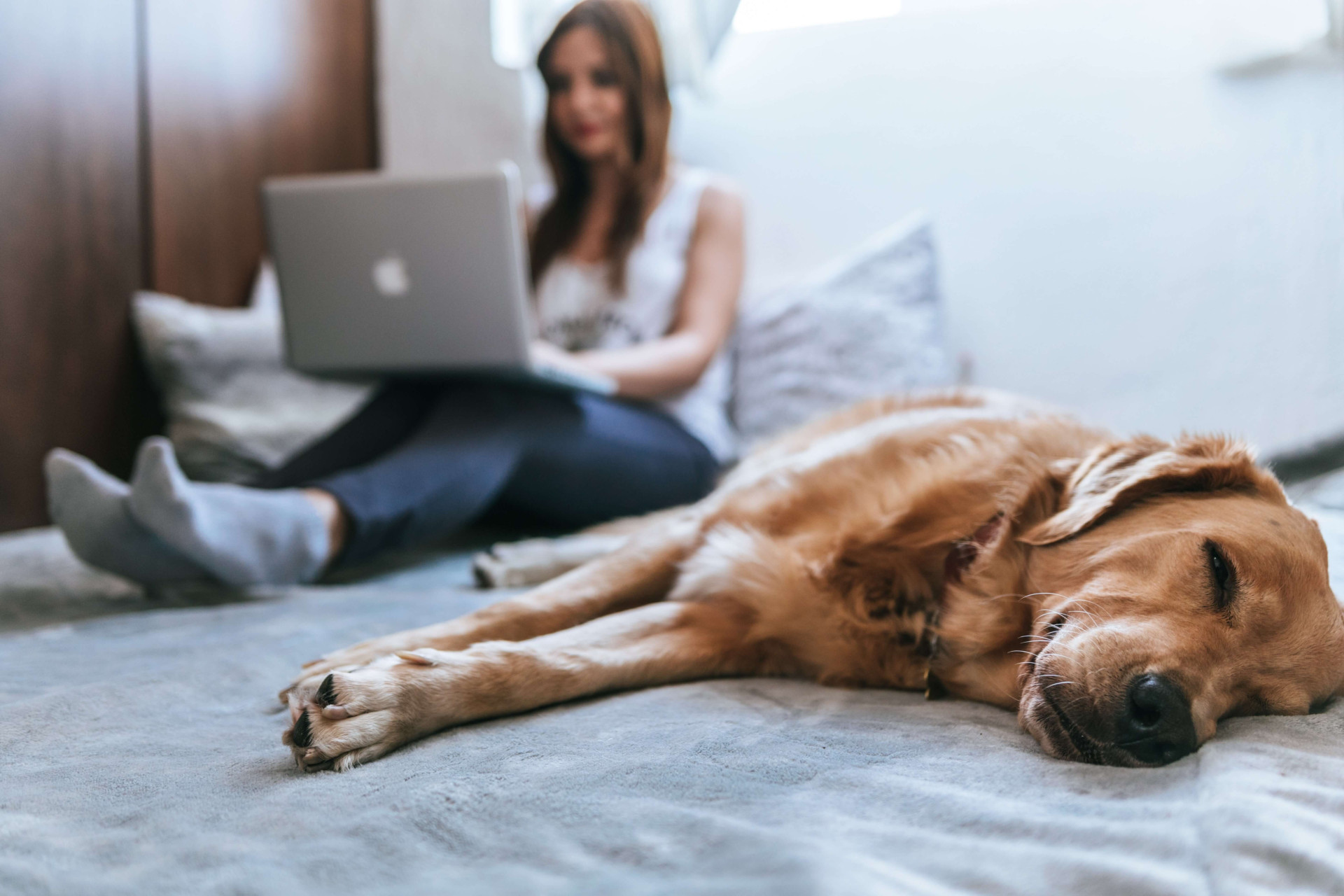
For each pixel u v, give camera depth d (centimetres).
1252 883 67
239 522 169
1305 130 259
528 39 374
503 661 115
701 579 146
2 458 273
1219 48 272
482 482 206
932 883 68
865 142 334
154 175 320
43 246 284
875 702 127
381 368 213
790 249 345
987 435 152
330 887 69
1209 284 277
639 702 121
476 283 200
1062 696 104
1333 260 251
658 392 260
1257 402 259
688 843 75
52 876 71
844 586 138
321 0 382
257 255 362
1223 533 117
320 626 155
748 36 349
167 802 87
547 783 89
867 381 296
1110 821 80
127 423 312
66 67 290
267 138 362
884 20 330
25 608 179
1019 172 312
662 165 284
